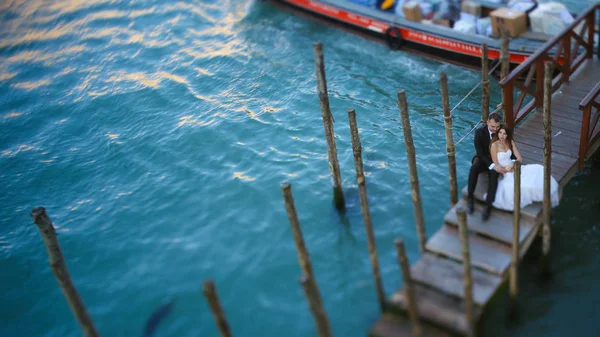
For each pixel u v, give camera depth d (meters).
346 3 15.48
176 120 13.05
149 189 10.94
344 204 9.69
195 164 11.41
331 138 8.88
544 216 7.66
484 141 8.10
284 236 9.28
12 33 19.23
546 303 7.58
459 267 7.48
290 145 11.61
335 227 9.29
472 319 6.58
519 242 7.58
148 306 8.43
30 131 13.78
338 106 12.81
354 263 8.54
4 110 14.86
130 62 16.23
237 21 17.69
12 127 14.03
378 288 7.31
